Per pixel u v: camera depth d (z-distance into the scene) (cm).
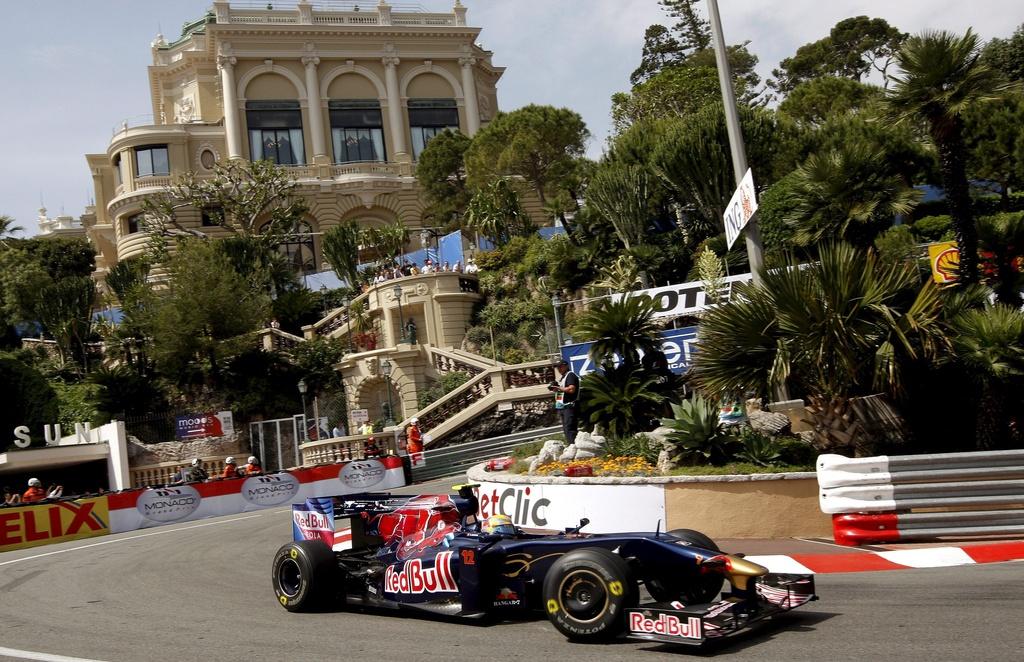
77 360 4622
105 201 7556
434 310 4259
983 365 1197
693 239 3841
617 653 646
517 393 3216
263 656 704
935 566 895
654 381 1491
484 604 761
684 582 727
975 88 1495
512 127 5494
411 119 7075
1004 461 1000
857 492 1014
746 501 1093
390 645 714
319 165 6631
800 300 1173
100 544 1820
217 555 1388
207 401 3850
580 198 5300
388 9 7125
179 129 6481
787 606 683
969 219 1535
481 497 1320
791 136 3747
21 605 1047
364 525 923
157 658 720
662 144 3691
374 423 3575
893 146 3359
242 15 6806
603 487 1151
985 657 570
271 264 5125
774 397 1256
